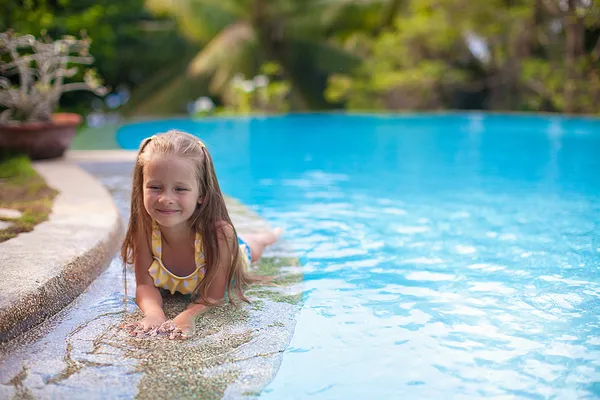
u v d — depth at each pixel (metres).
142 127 12.12
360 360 2.11
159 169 2.46
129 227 2.72
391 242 3.67
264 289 2.84
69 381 1.95
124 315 2.50
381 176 6.42
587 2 13.33
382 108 18.08
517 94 17.94
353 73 18.61
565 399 1.85
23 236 3.14
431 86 17.53
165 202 2.46
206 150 2.63
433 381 1.97
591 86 14.36
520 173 6.62
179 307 2.67
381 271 3.10
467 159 7.83
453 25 16.78
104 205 4.01
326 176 6.42
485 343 2.24
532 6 15.37
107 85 17.19
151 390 1.90
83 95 13.17
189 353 2.16
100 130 11.62
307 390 1.91
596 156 8.06
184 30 17.88
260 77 16.66
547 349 2.19
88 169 6.43
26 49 8.29
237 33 17.23
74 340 2.25
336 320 2.46
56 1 10.91
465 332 2.34
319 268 3.16
